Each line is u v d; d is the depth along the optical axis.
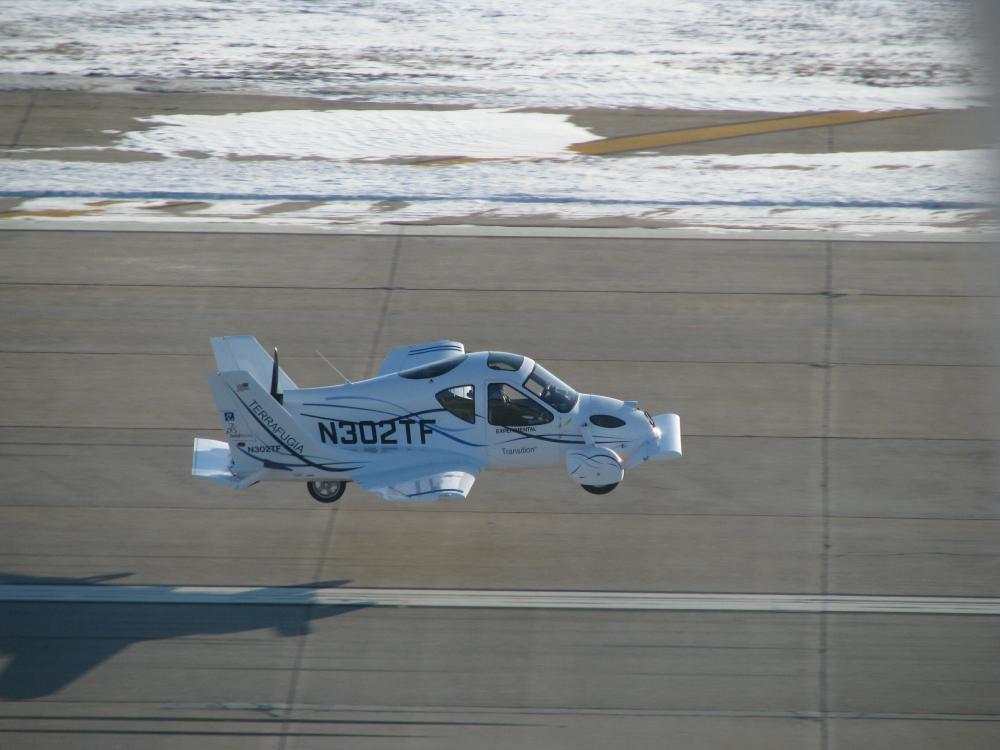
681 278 77.81
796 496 57.19
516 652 47.47
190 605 49.97
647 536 54.50
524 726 43.69
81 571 52.03
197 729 43.47
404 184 92.00
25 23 125.62
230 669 46.41
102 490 57.66
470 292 76.06
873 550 53.34
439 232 84.00
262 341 70.56
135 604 49.94
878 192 90.12
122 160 94.94
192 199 88.88
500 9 133.12
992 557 52.72
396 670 46.50
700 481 58.38
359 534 54.78
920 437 61.50
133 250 81.06
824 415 63.53
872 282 77.12
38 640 47.69
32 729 43.16
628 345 70.12
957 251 80.75
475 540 54.31
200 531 54.88
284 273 78.38
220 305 74.56
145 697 44.94
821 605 49.88
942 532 54.47
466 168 94.88
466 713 44.38
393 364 58.75
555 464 54.81
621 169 94.75
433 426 53.34
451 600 50.34
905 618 49.00
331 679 46.03
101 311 73.75
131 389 65.94
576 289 76.44
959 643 47.56
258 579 51.72
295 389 54.56
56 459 59.91
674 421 57.38
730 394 65.38
